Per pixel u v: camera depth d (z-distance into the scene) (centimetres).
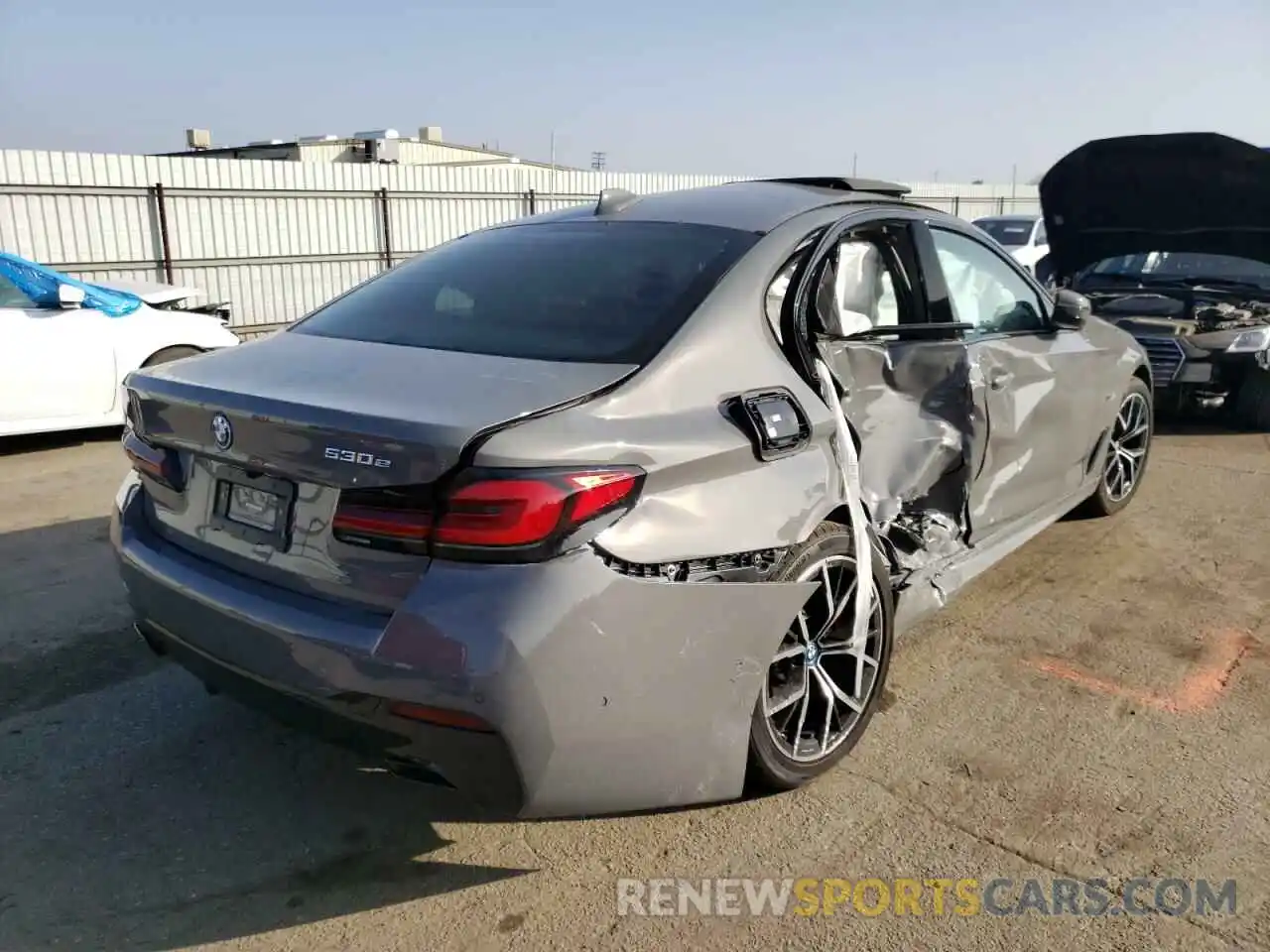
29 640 382
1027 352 388
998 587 429
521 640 202
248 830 269
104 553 481
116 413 708
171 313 748
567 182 1961
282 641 222
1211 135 634
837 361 300
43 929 232
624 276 284
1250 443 696
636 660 219
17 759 302
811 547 266
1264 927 230
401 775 227
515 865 255
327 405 221
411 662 205
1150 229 729
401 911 239
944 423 345
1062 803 276
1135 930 229
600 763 220
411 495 207
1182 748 303
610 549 214
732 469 244
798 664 274
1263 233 687
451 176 1770
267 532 237
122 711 331
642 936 229
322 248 1617
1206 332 712
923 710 327
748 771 267
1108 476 507
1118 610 405
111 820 273
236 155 2712
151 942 229
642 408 233
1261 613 401
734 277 275
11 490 597
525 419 214
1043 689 340
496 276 303
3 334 654
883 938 228
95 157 1352
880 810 274
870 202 338
